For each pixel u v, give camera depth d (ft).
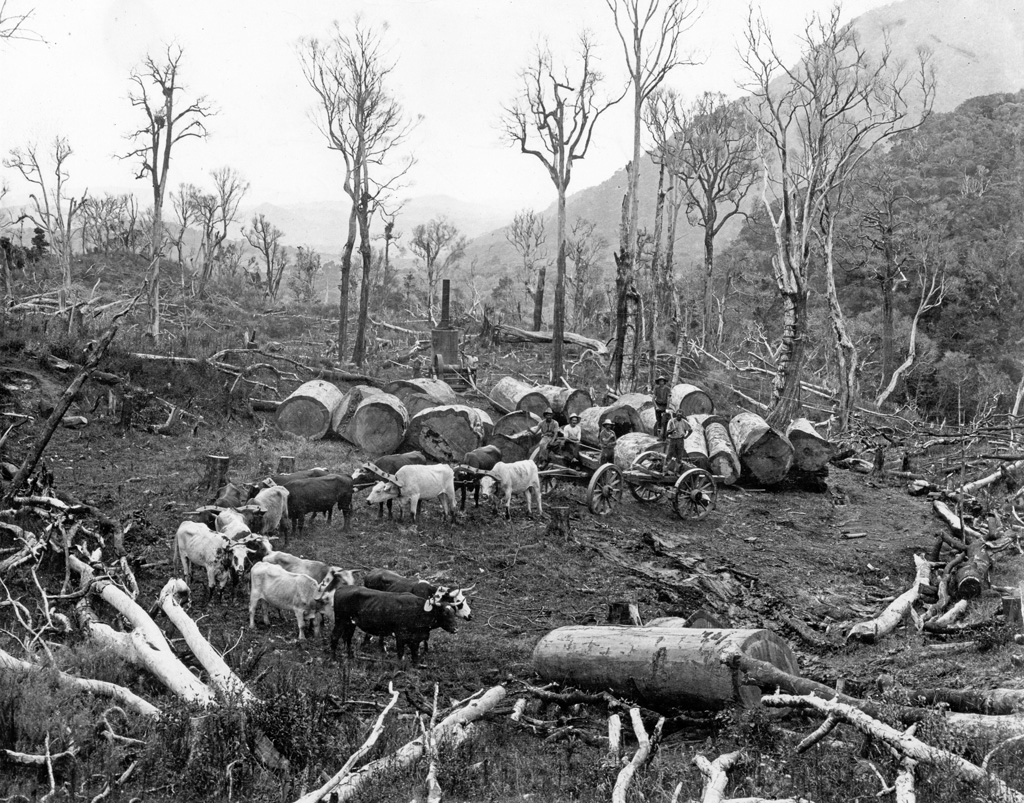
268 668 35.68
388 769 28.04
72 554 46.03
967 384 192.75
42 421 73.31
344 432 82.94
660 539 66.44
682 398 98.94
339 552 53.62
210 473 59.77
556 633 39.99
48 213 173.06
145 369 88.63
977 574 54.75
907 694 35.78
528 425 83.51
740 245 305.53
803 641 51.13
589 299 241.96
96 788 27.22
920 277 213.05
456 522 61.67
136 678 35.91
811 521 77.66
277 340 158.10
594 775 29.30
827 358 184.14
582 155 128.57
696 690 35.37
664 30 122.11
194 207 253.65
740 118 174.40
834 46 126.11
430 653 42.52
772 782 27.99
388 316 197.67
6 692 30.58
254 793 27.27
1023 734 30.55
